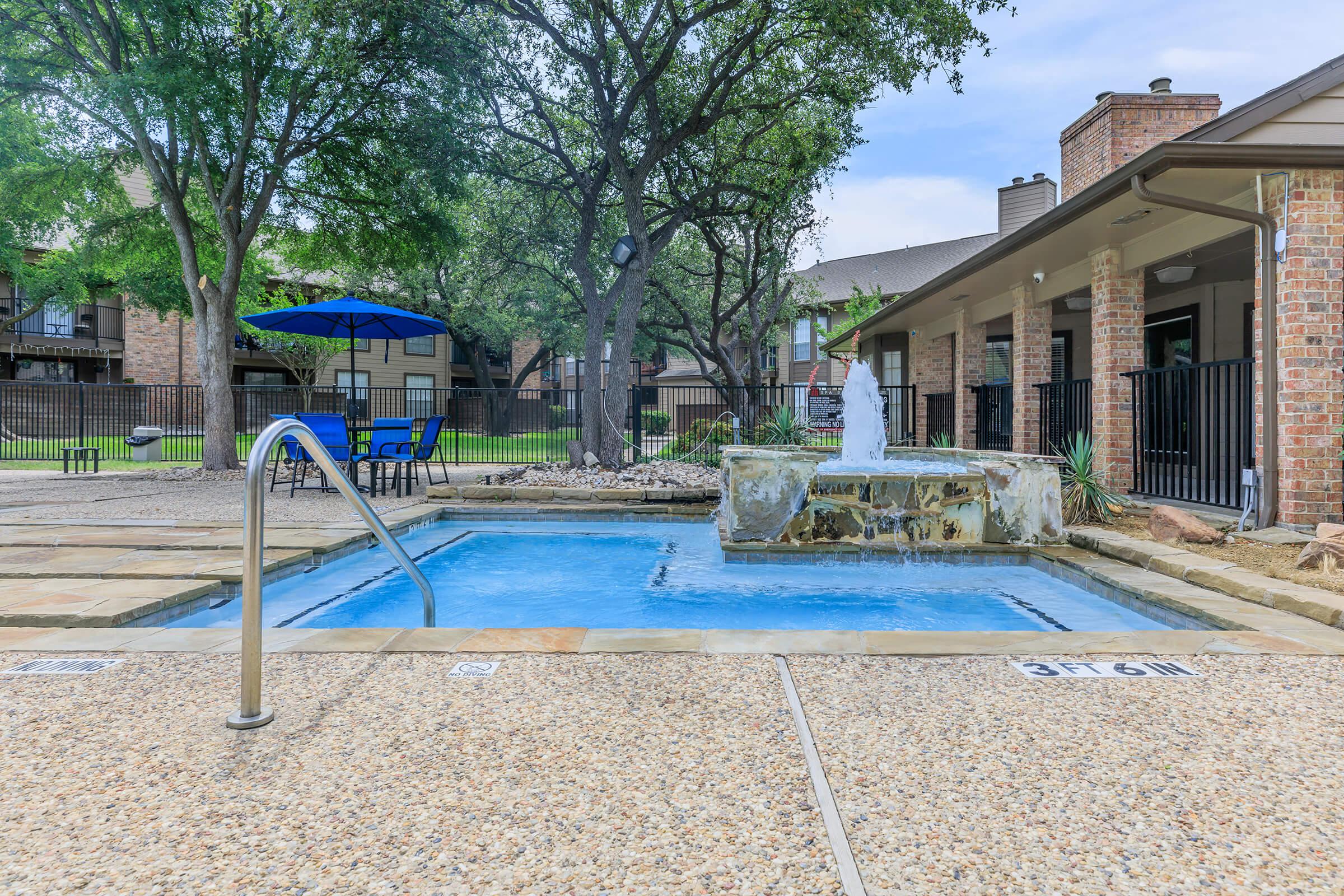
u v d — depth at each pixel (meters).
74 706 2.25
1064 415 8.70
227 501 7.86
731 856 1.44
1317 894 1.32
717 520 7.15
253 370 24.50
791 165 11.38
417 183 12.13
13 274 17.58
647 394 30.25
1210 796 1.68
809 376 26.22
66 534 5.49
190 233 11.69
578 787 1.73
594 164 12.16
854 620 4.08
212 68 9.30
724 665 2.63
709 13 9.15
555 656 2.73
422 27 9.70
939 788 1.72
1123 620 3.97
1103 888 1.33
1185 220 6.48
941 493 5.61
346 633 3.04
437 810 1.62
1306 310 5.17
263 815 1.60
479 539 6.65
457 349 29.75
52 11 10.58
